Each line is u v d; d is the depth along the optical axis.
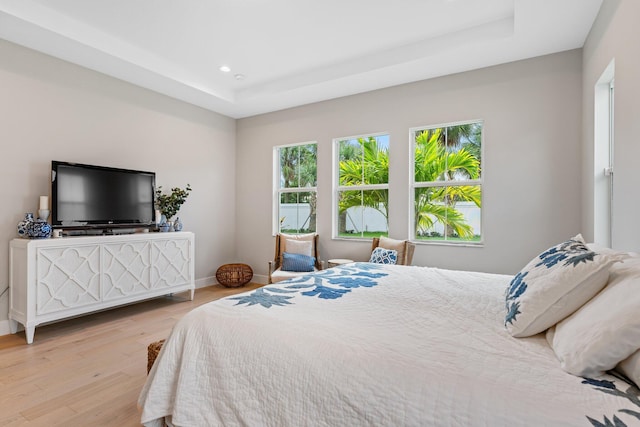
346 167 4.64
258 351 1.22
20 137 3.12
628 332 0.86
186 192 4.49
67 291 3.01
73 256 3.05
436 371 0.96
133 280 3.52
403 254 3.77
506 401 0.84
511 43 3.08
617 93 2.11
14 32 2.88
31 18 2.72
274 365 1.16
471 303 1.65
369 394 0.97
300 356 1.14
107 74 3.77
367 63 3.69
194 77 4.18
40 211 3.12
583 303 1.15
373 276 2.34
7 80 3.04
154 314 3.63
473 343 1.15
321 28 3.12
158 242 3.78
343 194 4.66
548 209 3.33
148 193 4.03
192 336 1.38
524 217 3.44
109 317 3.52
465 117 3.72
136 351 2.66
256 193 5.35
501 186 3.55
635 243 1.83
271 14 2.89
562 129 3.26
